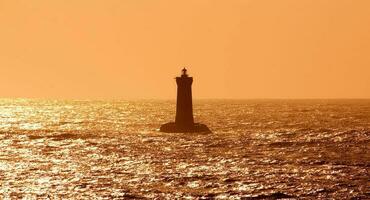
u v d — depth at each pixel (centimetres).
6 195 19400
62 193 19850
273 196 19625
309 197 19562
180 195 19712
